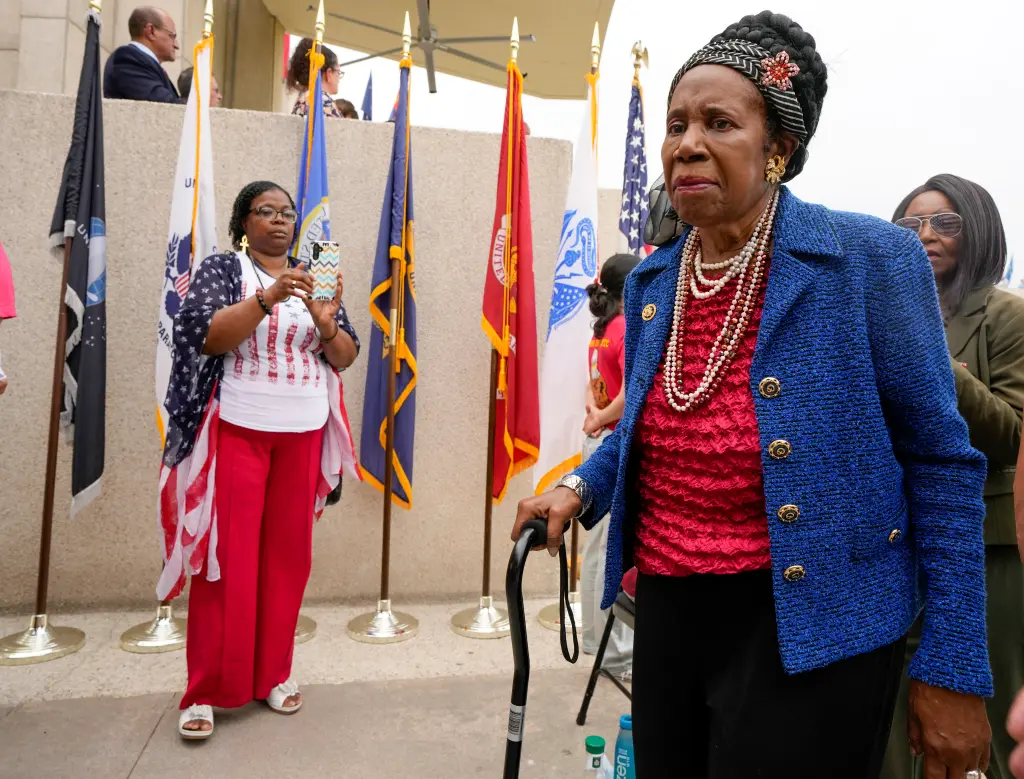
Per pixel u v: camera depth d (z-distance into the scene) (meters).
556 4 6.98
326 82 5.00
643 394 1.26
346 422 3.04
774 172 1.16
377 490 4.06
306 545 2.85
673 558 1.19
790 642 1.04
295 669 3.25
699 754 1.25
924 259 1.12
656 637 1.25
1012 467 1.80
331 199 4.00
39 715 2.76
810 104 1.15
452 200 4.12
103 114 3.79
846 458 1.07
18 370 3.75
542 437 3.75
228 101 7.04
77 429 3.36
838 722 1.06
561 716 2.85
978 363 1.90
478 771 2.45
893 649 1.13
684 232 1.34
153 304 3.85
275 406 2.72
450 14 7.26
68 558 3.80
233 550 2.65
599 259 4.50
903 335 1.08
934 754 1.05
